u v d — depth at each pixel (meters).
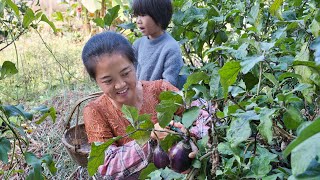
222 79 0.80
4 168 2.36
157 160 1.03
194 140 0.97
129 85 1.30
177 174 0.96
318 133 0.41
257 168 0.83
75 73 4.10
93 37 1.29
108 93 1.30
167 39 2.07
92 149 0.90
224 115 0.94
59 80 3.83
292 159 0.47
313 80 0.84
